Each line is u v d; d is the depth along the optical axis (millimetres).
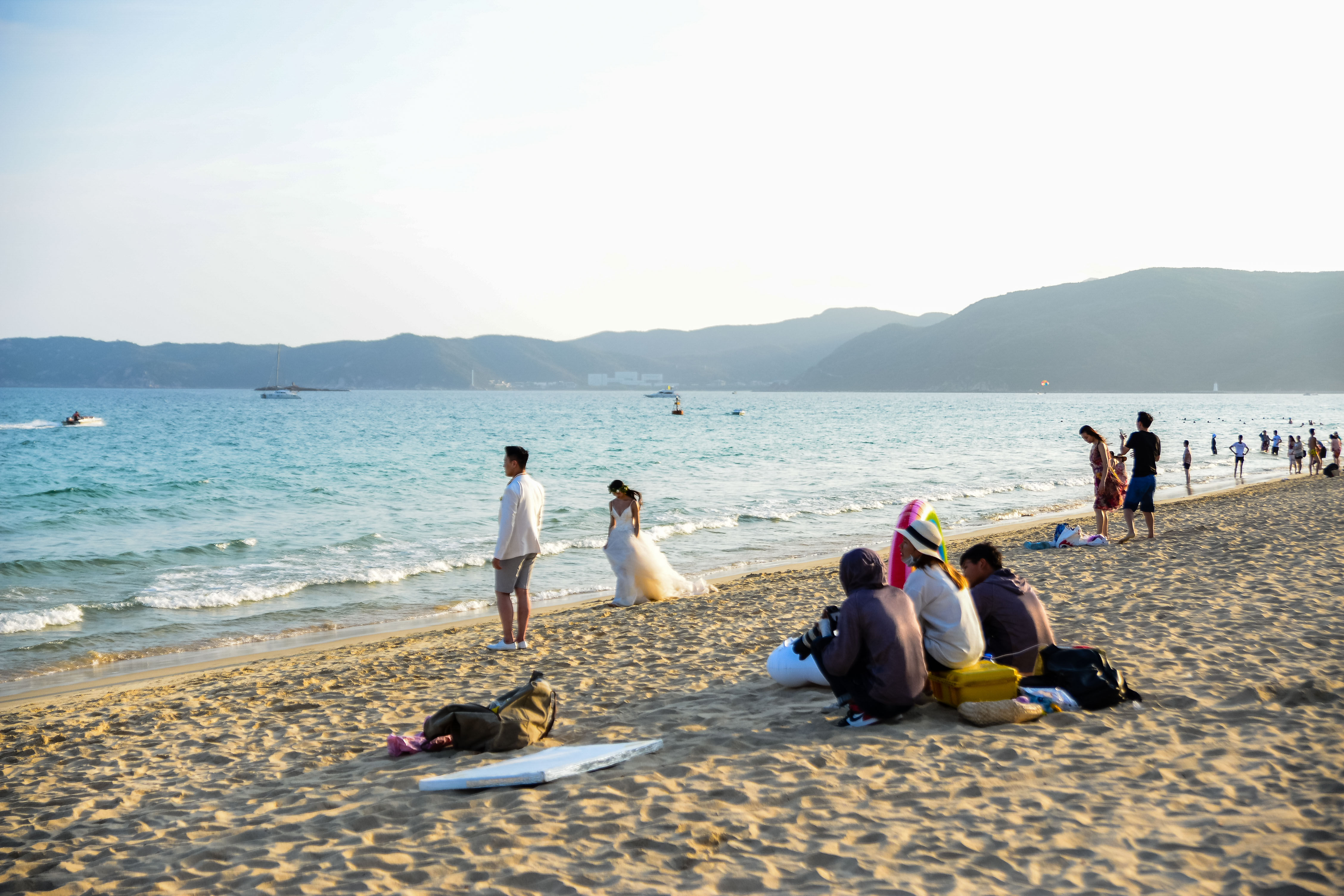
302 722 6637
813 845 3793
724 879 3504
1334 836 3594
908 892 3311
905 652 5254
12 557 17109
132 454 49969
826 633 5625
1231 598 8828
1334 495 22328
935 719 5395
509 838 3994
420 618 12258
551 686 6203
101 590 14141
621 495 11781
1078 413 131875
